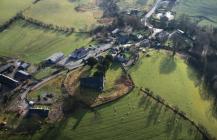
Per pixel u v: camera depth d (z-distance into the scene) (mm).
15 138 190250
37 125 198500
